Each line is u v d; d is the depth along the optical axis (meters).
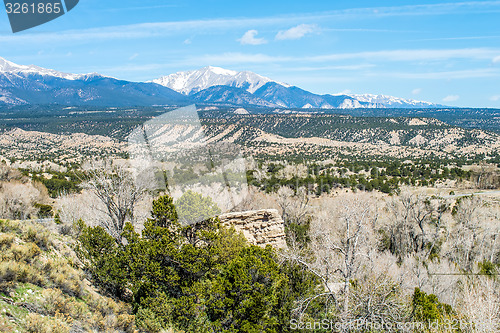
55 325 8.30
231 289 12.65
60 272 11.66
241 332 12.40
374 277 16.53
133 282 13.17
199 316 12.34
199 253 12.56
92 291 12.75
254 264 12.89
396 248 38.59
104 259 13.80
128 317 11.21
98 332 9.77
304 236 26.84
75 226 17.64
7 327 7.69
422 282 23.52
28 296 9.38
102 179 15.50
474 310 15.84
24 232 13.44
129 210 15.40
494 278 26.17
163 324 11.88
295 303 13.36
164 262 12.91
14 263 9.88
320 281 15.40
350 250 14.70
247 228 17.48
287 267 15.05
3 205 30.14
